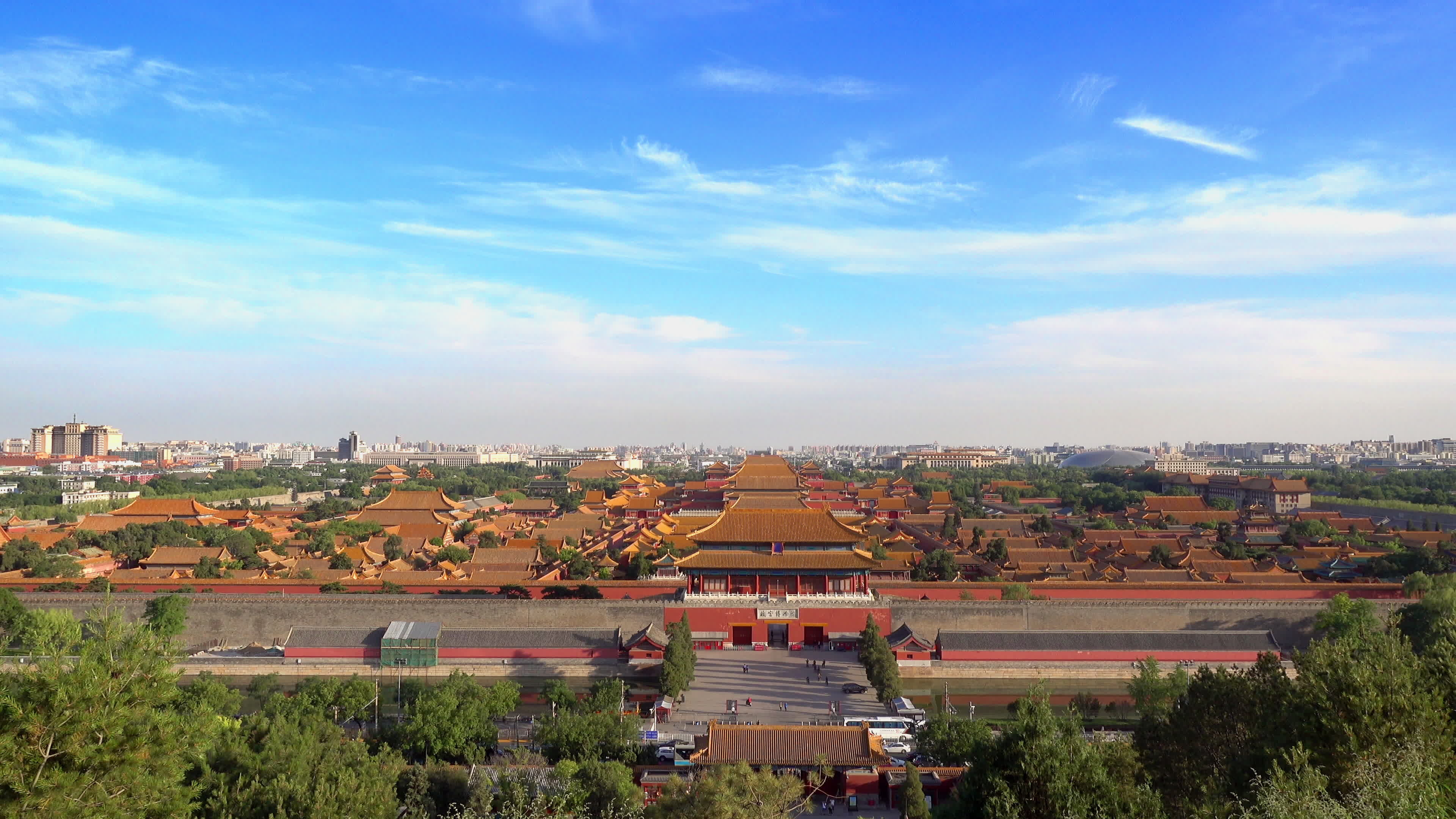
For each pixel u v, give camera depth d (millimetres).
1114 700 109125
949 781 75188
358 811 54969
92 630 48281
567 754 80250
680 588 140125
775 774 74875
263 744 65750
